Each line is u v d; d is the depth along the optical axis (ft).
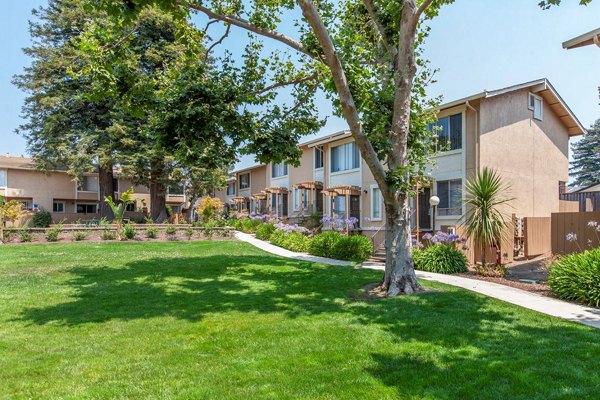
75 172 80.79
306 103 34.83
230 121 30.04
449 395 11.45
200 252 48.11
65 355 14.80
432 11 30.76
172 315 20.34
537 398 11.21
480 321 18.93
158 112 29.07
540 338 16.29
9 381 12.59
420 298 24.04
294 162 34.01
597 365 13.39
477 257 35.83
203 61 32.07
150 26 77.41
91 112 83.46
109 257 41.96
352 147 64.95
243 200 110.42
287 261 40.78
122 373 13.17
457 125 47.37
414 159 29.35
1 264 36.86
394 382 12.33
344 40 28.17
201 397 11.43
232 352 15.06
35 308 21.70
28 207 104.68
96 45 25.43
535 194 51.52
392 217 26.71
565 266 24.85
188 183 94.02
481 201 34.78
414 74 27.40
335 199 68.64
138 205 119.24
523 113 50.57
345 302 23.24
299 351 15.08
